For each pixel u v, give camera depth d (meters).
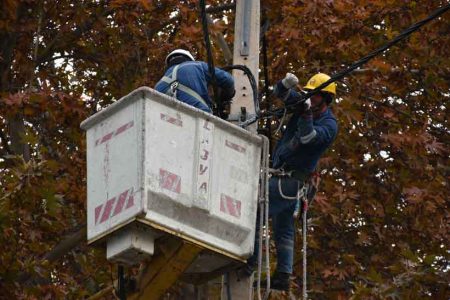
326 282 37.16
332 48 34.62
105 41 37.00
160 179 19.28
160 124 19.52
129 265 20.06
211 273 21.09
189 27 34.19
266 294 20.73
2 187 30.73
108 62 36.84
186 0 35.03
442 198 36.84
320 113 22.52
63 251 32.75
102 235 19.58
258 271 20.89
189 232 19.59
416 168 37.19
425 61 37.06
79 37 36.88
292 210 22.09
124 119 19.72
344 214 36.91
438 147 36.78
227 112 22.52
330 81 21.58
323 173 37.16
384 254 37.81
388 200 37.53
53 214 30.52
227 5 35.62
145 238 19.39
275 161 22.28
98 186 19.91
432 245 37.69
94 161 20.12
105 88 38.31
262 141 20.83
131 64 37.44
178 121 19.75
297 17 34.00
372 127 37.41
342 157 37.12
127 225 19.19
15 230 30.42
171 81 21.33
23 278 31.61
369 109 36.66
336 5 34.25
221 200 20.08
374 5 35.66
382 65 35.09
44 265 30.86
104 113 20.02
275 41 34.22
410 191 36.28
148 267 20.36
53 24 37.12
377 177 37.66
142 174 19.14
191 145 19.80
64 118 34.25
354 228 38.00
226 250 20.12
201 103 21.14
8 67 36.25
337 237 37.88
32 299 30.86
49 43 36.91
